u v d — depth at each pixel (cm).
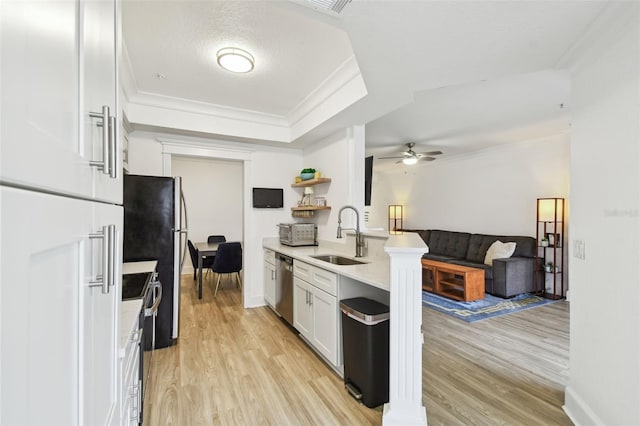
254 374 235
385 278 197
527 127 416
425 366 245
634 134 134
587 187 171
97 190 64
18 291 33
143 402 186
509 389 213
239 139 382
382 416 181
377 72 197
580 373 178
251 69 252
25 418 35
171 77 274
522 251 475
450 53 172
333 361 234
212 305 415
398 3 131
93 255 61
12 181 32
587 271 171
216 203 657
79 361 53
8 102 31
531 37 156
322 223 391
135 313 129
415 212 718
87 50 58
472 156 584
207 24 198
